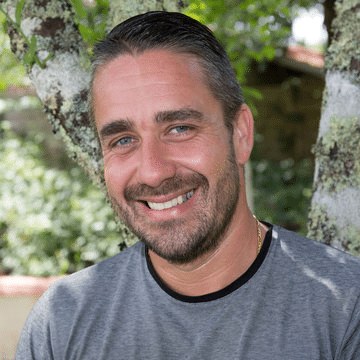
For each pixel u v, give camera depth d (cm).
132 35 137
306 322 135
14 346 439
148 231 143
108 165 146
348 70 172
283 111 1380
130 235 191
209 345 139
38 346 157
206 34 142
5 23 196
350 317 133
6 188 658
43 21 186
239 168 149
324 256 144
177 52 136
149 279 150
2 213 615
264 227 158
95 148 184
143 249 158
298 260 143
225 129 141
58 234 604
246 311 138
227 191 140
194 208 138
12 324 437
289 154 1396
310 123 1380
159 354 143
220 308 140
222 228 140
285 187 1088
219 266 143
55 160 880
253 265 142
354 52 171
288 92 1351
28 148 831
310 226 180
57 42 186
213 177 138
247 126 152
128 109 135
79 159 189
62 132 191
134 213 145
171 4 192
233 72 151
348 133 171
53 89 185
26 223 598
